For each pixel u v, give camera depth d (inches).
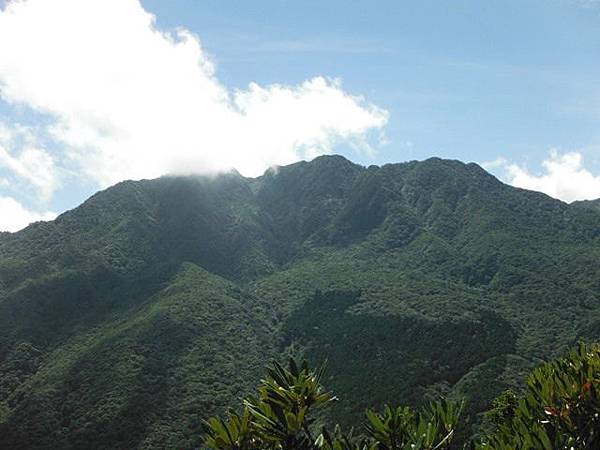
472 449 237.6
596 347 295.7
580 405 254.1
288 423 191.9
